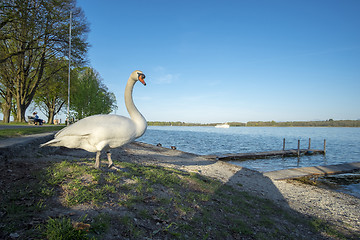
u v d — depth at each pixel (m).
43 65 29.52
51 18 23.27
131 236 3.41
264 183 11.24
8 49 27.30
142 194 5.02
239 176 11.98
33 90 29.97
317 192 10.68
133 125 5.51
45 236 2.80
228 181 10.11
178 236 3.80
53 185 4.35
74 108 31.20
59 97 38.03
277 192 9.79
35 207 3.42
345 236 5.85
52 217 3.28
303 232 5.67
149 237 3.54
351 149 37.19
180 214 4.67
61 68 29.62
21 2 19.78
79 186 4.46
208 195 6.42
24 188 3.98
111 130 5.06
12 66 28.20
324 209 8.20
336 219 7.26
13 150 5.88
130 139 5.57
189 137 59.94
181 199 5.48
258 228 5.21
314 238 5.41
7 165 5.01
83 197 4.08
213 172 11.68
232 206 6.18
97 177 5.11
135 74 5.80
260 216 6.06
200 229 4.35
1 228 2.80
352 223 7.05
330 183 13.07
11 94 32.72
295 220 6.37
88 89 30.73
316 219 6.79
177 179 7.00
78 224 3.09
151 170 7.38
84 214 3.56
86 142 5.28
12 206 3.30
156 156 15.08
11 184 4.05
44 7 21.86
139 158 12.12
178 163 13.23
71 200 3.86
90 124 5.01
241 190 8.85
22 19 20.55
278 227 5.56
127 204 4.30
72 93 31.53
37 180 4.40
